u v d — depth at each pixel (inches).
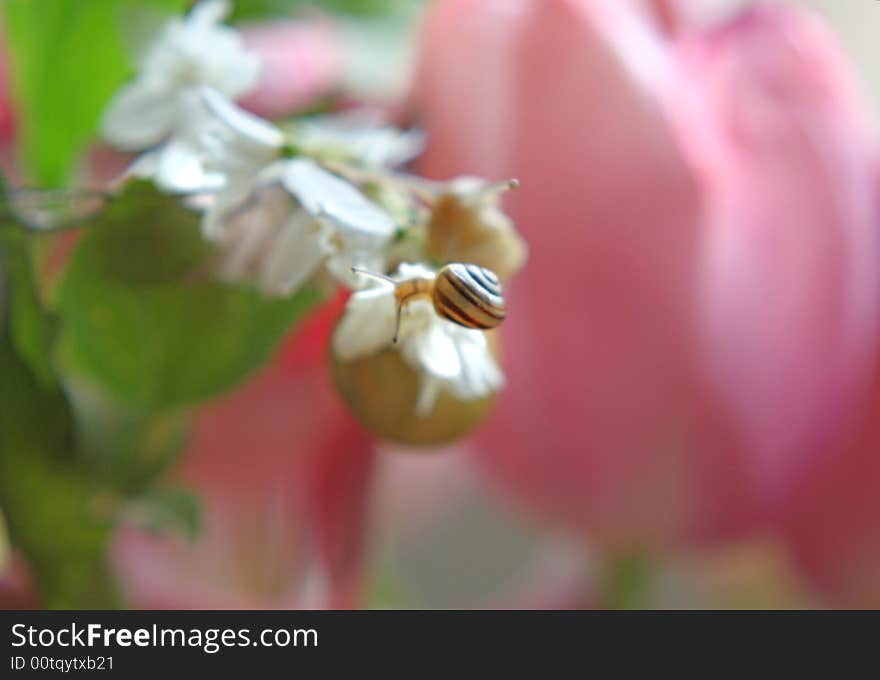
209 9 12.9
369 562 16.1
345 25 15.6
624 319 14.2
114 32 13.5
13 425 12.9
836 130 14.1
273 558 15.5
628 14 14.1
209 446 15.0
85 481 13.2
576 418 14.4
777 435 14.4
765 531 15.0
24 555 13.4
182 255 12.5
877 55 19.3
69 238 13.3
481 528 17.3
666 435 14.4
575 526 14.9
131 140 12.6
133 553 15.2
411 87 14.2
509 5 14.0
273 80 14.6
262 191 11.9
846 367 14.3
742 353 14.2
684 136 13.9
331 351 11.8
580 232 14.0
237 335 12.9
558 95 13.9
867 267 14.2
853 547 14.9
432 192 11.9
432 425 11.8
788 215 14.1
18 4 13.5
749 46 14.3
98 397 13.3
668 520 14.6
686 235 14.0
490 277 11.0
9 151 14.7
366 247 11.7
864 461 14.7
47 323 12.7
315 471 15.3
